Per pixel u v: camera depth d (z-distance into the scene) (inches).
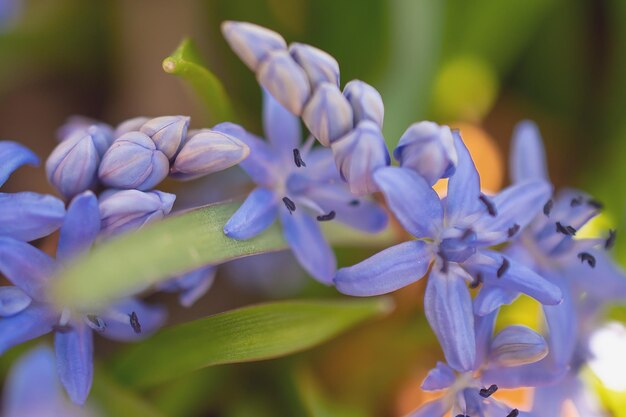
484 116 8.4
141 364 6.0
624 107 8.0
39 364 5.4
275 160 6.0
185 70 5.9
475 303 5.6
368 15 7.6
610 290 6.2
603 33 8.2
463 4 7.7
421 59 7.3
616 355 6.5
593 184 7.9
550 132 8.4
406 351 7.3
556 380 5.7
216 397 7.2
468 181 5.7
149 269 5.2
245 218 5.6
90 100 8.4
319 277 5.9
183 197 7.4
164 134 5.5
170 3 8.1
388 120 7.2
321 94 5.4
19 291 5.5
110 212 5.4
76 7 8.1
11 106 8.3
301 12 7.8
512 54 8.1
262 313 5.7
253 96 8.0
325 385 7.4
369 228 6.0
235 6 7.8
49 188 8.1
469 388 5.7
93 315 5.6
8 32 7.9
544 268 6.1
